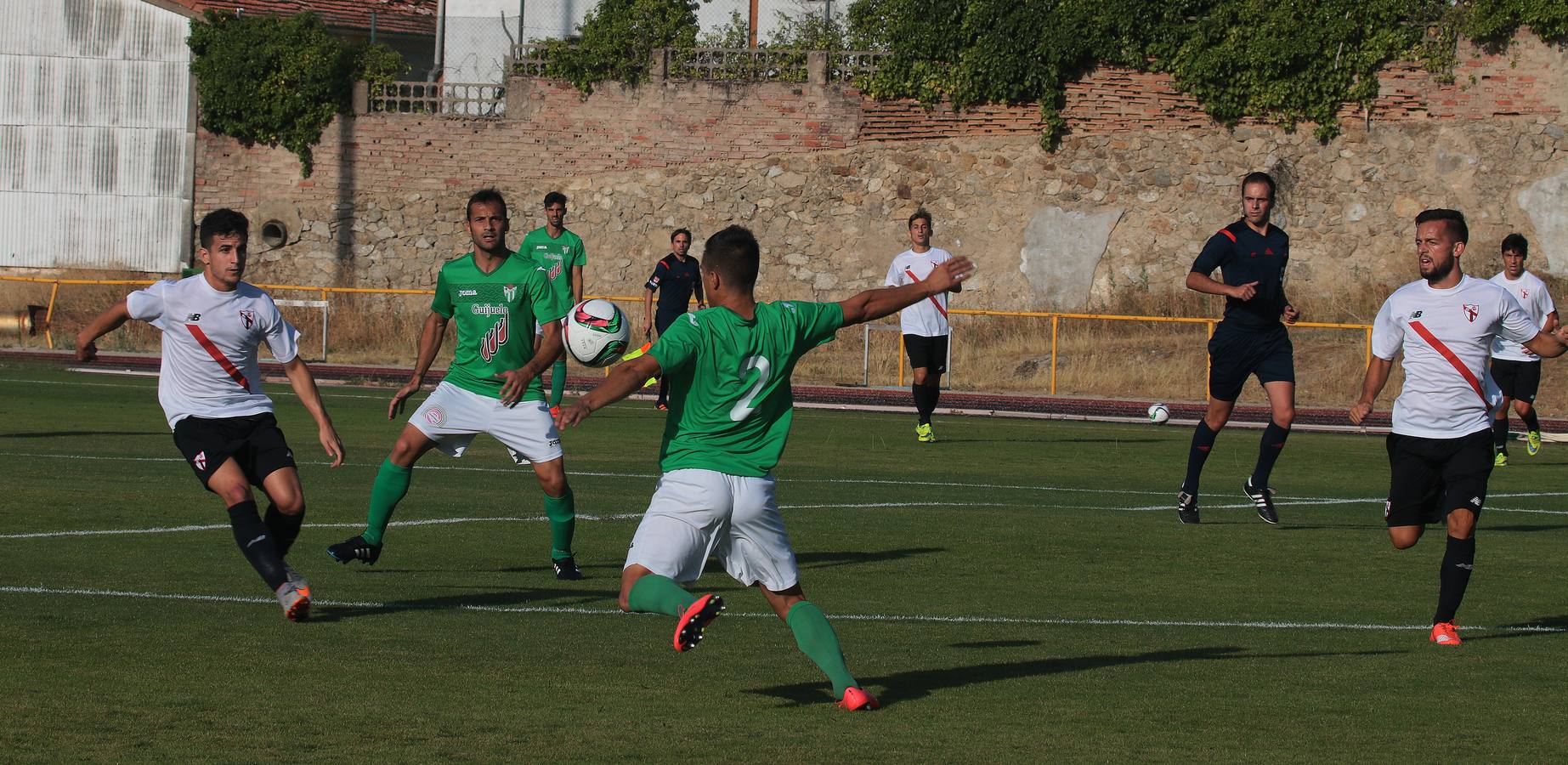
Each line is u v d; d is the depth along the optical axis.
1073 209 47.50
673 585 7.91
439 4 51.59
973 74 47.50
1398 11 45.75
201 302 10.73
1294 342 41.31
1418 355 11.32
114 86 49.94
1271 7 46.34
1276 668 9.79
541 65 49.53
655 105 49.09
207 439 10.66
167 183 50.03
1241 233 16.70
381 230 49.56
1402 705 8.77
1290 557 14.84
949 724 8.15
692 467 8.25
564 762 7.26
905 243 48.38
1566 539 16.34
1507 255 24.08
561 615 11.26
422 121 49.47
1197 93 46.66
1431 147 46.19
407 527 15.55
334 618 10.91
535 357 12.16
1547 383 36.50
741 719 8.20
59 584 11.87
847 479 20.89
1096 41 46.84
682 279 29.20
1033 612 11.78
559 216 23.31
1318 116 46.38
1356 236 46.53
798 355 8.44
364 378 37.47
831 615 11.55
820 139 48.72
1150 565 14.21
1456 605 10.80
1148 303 46.62
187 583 12.09
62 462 19.88
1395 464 11.53
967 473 21.95
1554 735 8.07
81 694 8.44
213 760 7.21
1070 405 35.38
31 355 40.28
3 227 50.50
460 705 8.41
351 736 7.68
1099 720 8.30
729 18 53.97
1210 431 17.02
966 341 43.62
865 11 51.56
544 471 12.64
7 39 50.09
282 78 48.91
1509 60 45.72
